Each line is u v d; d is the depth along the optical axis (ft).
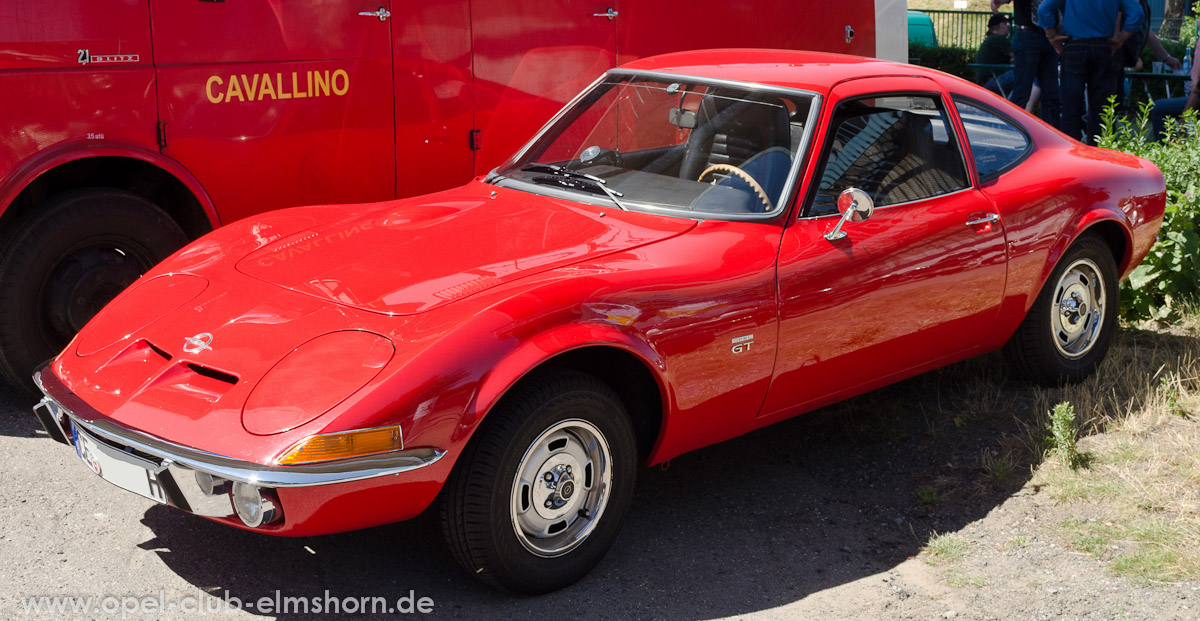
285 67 17.70
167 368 10.80
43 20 15.10
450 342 10.30
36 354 15.76
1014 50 38.29
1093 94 34.83
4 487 13.30
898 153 14.62
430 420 10.02
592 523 11.60
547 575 11.28
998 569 12.39
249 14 17.17
